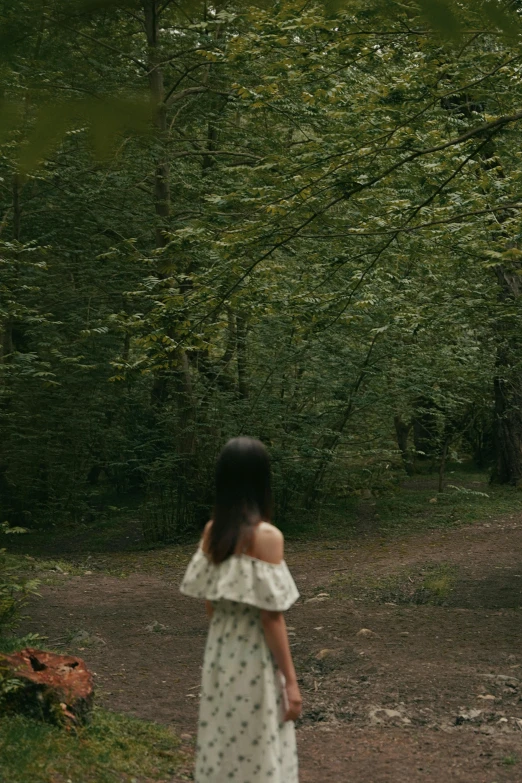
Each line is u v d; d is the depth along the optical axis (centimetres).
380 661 690
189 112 1593
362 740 501
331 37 717
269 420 1647
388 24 624
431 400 1814
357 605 982
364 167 856
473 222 968
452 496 1902
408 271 1359
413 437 2833
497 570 1143
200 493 1670
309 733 520
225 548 297
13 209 1481
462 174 945
